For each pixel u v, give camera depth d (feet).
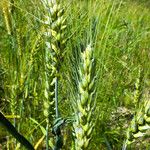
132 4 1.87
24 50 1.05
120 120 1.31
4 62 1.27
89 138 0.64
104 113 1.17
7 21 1.10
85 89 0.63
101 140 1.09
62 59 0.83
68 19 0.83
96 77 0.63
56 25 0.83
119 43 1.42
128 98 1.46
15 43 1.08
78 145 0.64
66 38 0.83
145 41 1.72
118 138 1.21
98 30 0.63
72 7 0.87
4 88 1.23
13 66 1.06
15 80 1.02
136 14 2.00
